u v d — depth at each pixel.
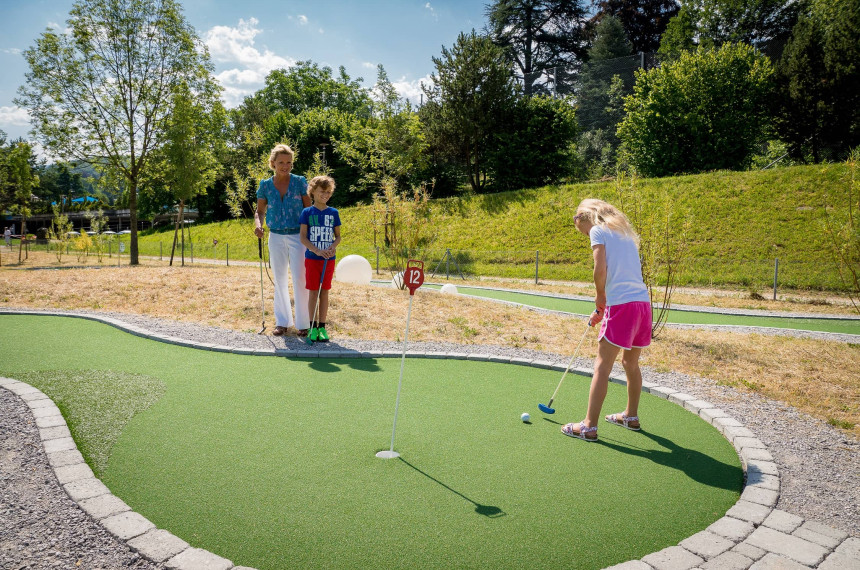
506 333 7.50
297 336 6.59
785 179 20.91
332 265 6.35
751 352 6.81
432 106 33.09
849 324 10.70
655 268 8.20
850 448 3.68
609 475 3.12
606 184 25.50
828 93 25.44
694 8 39.19
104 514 2.47
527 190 27.22
